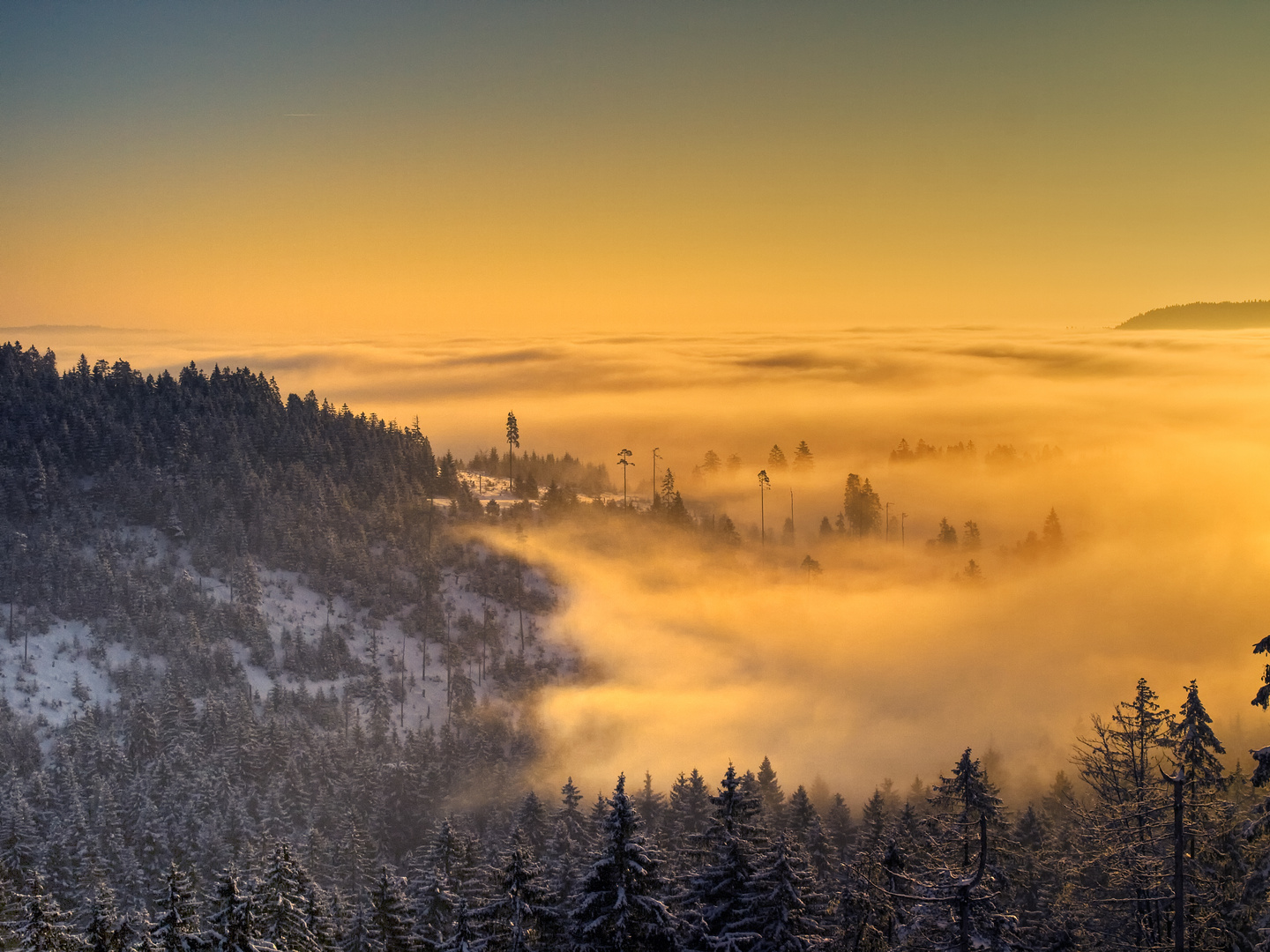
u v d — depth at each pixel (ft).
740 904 112.57
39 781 341.21
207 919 114.73
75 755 384.47
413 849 373.20
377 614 594.24
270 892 133.59
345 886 294.25
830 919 137.28
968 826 136.15
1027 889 162.61
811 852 232.12
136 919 124.47
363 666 538.88
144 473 640.17
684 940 106.83
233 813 324.19
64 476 633.61
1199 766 109.40
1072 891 141.90
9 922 115.34
